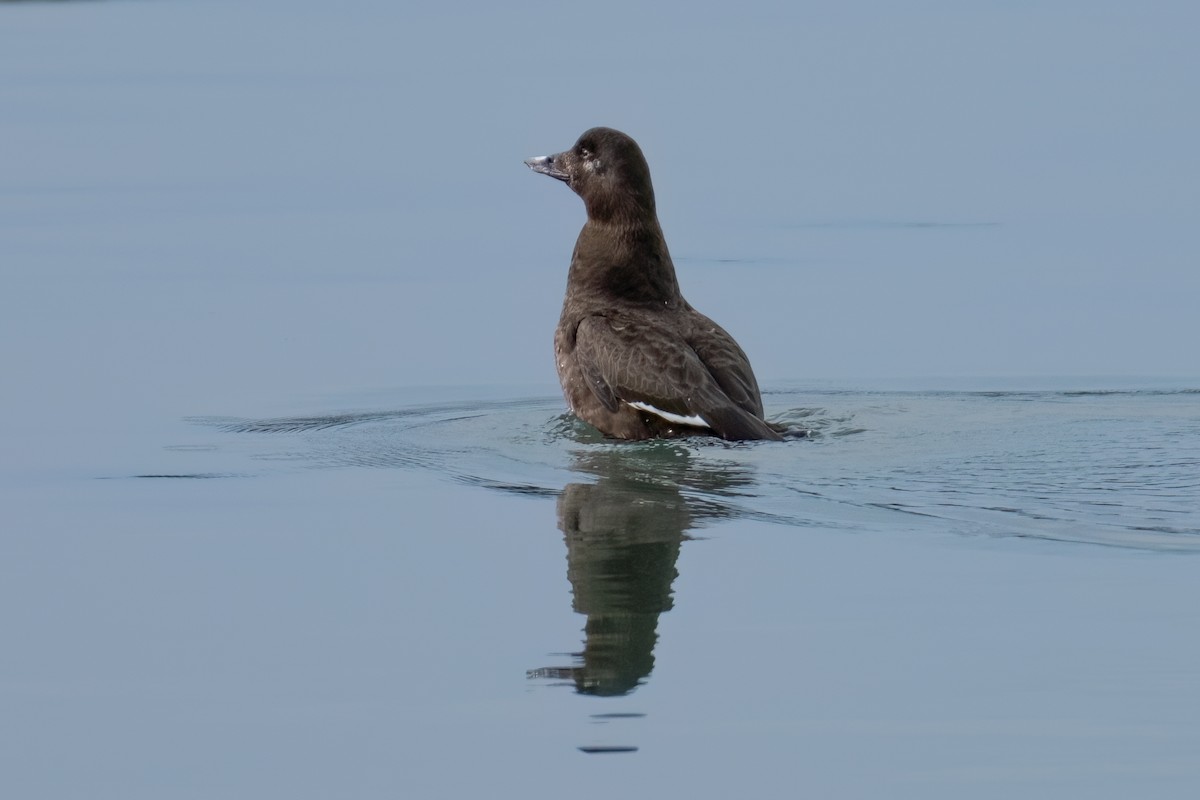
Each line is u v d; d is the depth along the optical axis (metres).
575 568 11.93
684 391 14.76
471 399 17.78
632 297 15.88
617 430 15.35
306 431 16.31
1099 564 11.60
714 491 13.48
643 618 11.02
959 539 12.16
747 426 14.67
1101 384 17.91
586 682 10.09
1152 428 15.35
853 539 12.23
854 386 18.16
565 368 15.91
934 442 14.81
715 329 15.55
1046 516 12.64
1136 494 13.09
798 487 13.50
